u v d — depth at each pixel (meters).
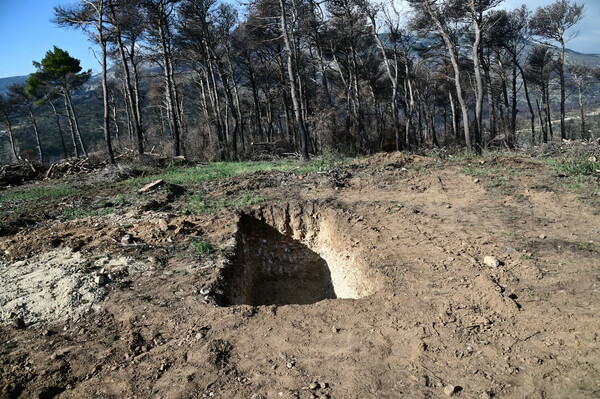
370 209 7.62
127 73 17.25
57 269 5.39
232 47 22.69
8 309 4.50
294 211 8.07
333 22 20.22
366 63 26.08
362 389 3.09
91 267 5.43
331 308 4.36
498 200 7.39
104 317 4.34
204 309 4.43
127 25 17.05
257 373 3.36
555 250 5.16
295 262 8.16
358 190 9.00
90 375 3.45
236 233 6.93
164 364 3.52
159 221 7.06
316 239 7.99
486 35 21.81
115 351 3.75
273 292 7.82
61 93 30.34
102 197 9.75
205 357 3.57
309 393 3.08
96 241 6.45
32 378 3.42
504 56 26.44
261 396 3.08
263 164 14.41
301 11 17.02
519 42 23.94
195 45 21.12
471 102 34.34
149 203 8.40
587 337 3.43
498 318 3.88
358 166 11.02
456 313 4.03
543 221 6.20
